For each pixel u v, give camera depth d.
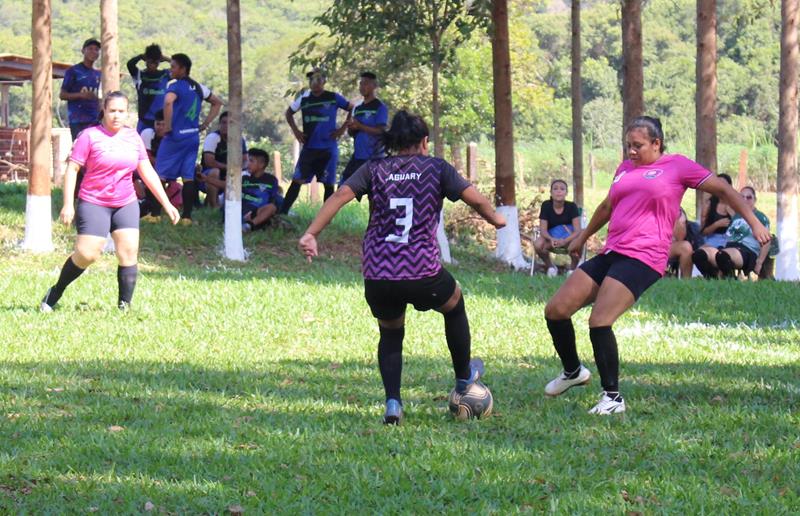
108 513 8.04
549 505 8.27
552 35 108.50
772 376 13.69
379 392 12.42
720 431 10.57
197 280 21.84
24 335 15.65
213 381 12.85
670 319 19.28
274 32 155.38
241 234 27.94
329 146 31.22
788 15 30.55
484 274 29.62
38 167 25.81
